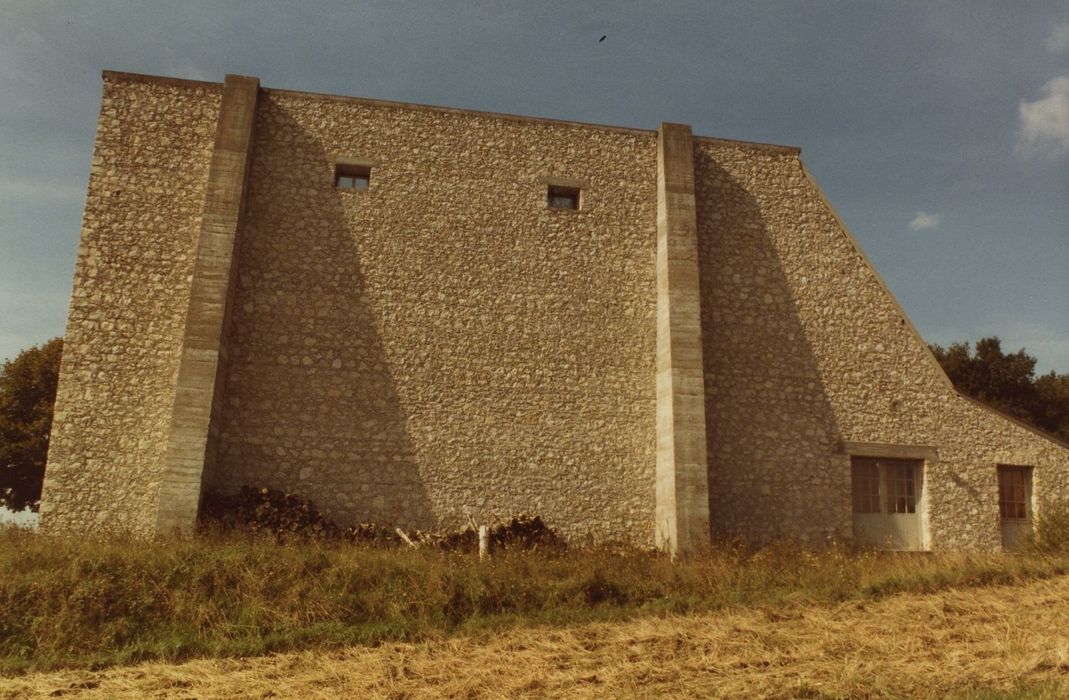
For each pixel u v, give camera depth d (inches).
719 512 597.9
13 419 882.8
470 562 454.9
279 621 382.9
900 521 631.2
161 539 464.8
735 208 661.3
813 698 283.6
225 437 553.3
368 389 578.2
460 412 585.3
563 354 609.3
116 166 579.5
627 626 391.9
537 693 302.5
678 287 609.0
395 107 629.9
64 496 524.4
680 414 582.2
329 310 585.6
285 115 611.8
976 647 340.2
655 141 663.8
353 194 608.4
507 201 629.0
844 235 674.2
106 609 374.3
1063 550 539.2
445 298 602.2
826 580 467.8
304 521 531.5
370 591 410.3
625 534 586.9
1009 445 653.3
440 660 345.7
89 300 555.5
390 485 565.9
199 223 579.8
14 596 372.8
